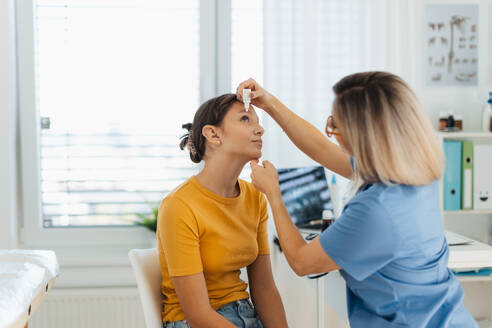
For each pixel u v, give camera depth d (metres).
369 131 0.98
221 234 1.25
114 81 2.25
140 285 1.27
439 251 1.05
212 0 2.25
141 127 2.28
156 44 2.26
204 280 1.21
